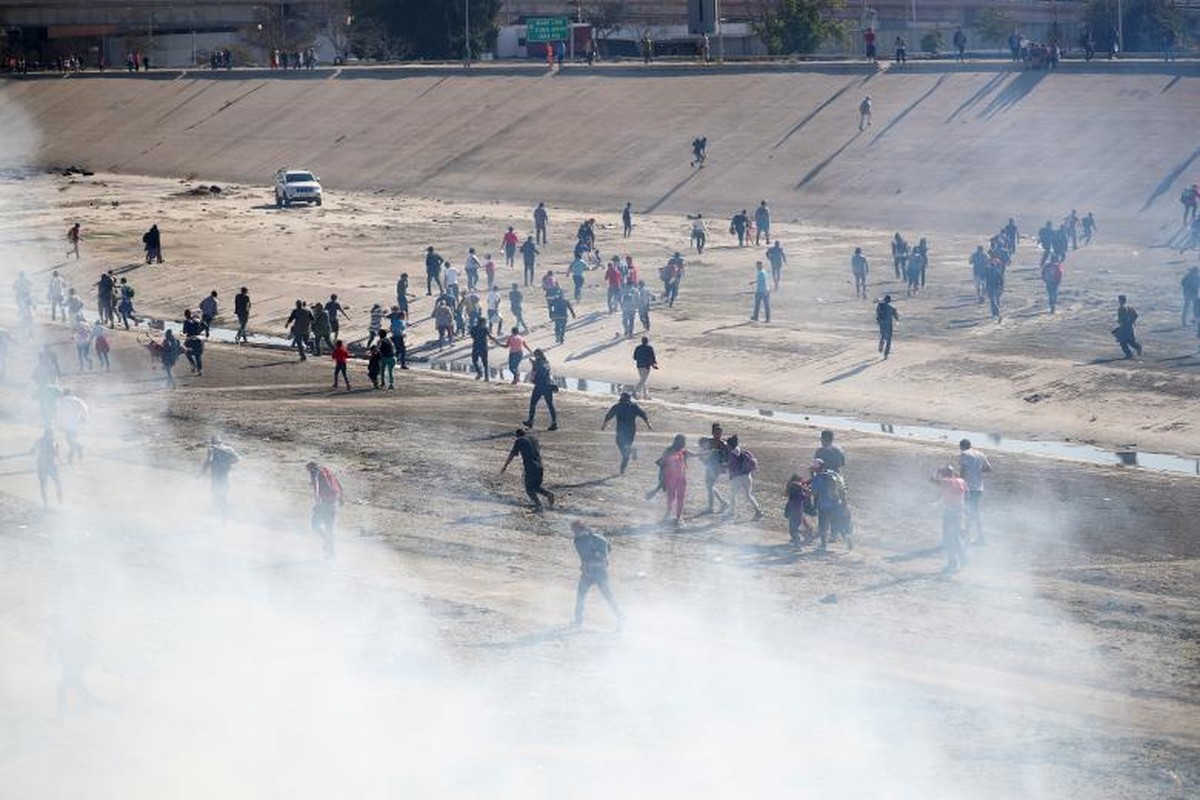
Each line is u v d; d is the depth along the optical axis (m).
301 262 184.38
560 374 124.50
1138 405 103.44
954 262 166.12
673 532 79.75
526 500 86.69
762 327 133.12
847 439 98.62
